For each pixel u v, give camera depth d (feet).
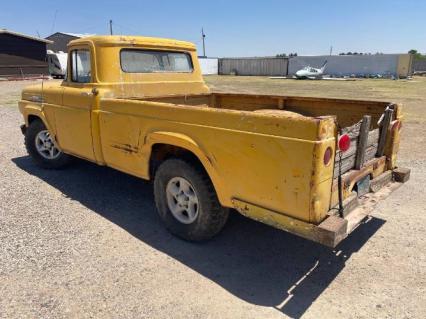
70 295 9.93
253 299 9.94
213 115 10.62
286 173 9.29
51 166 20.20
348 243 12.80
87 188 17.69
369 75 155.33
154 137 12.51
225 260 11.80
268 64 177.88
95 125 15.16
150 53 17.02
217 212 12.02
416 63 203.10
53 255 11.79
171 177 12.72
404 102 57.06
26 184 18.11
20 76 109.09
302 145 8.85
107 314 9.27
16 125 34.32
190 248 12.48
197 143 11.25
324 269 11.35
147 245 12.59
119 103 13.85
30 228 13.55
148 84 16.75
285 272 11.19
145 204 15.96
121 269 11.15
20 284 10.34
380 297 10.02
